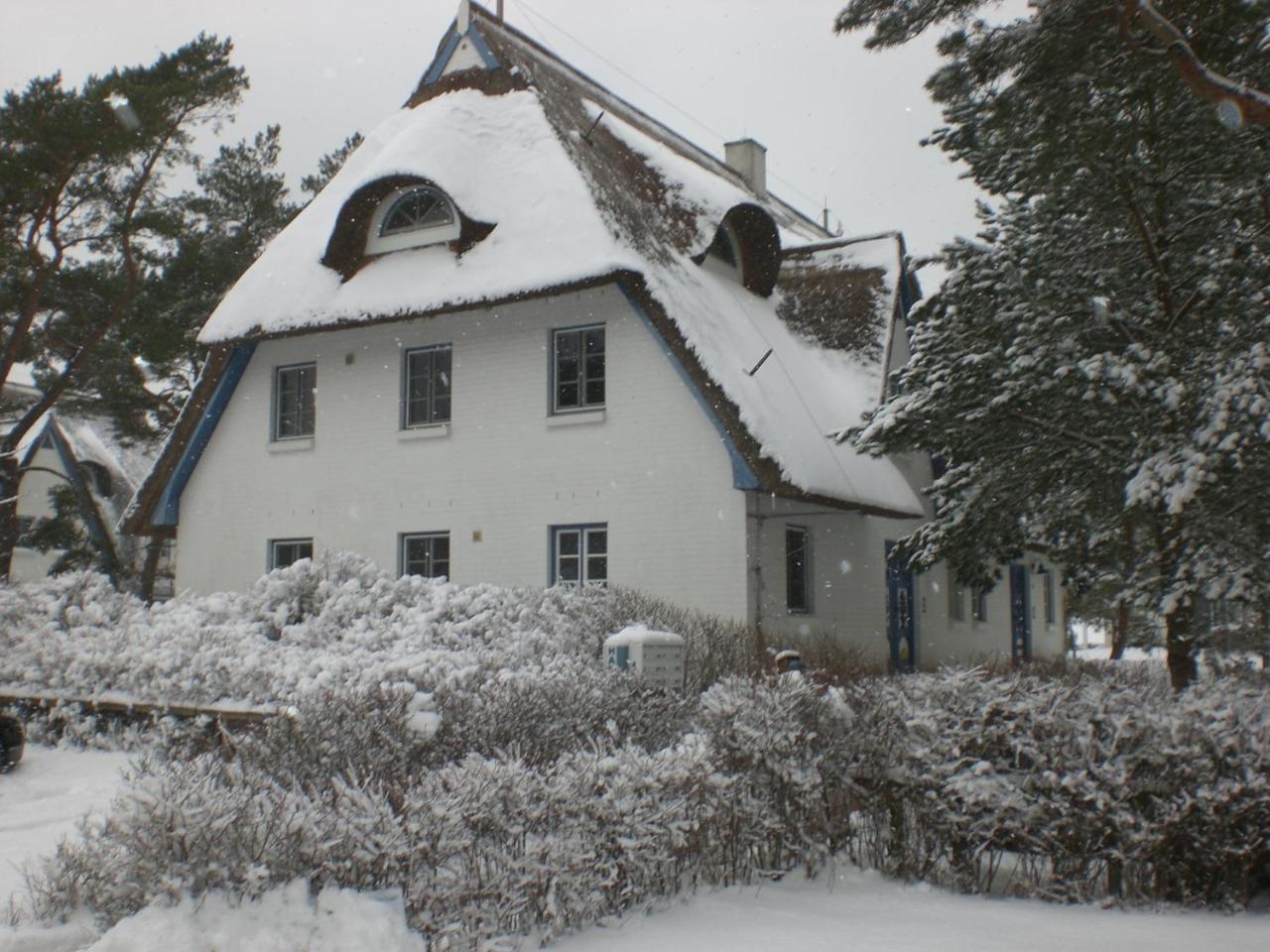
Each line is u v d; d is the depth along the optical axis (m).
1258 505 11.82
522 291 18.41
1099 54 9.74
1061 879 7.39
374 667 11.33
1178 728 7.23
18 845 8.05
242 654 12.45
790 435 17.53
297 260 21.91
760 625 17.09
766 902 7.13
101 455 47.81
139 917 5.50
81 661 13.03
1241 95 8.16
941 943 6.22
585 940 6.20
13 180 25.58
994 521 13.34
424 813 5.94
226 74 28.64
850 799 8.00
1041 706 7.59
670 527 17.92
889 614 21.55
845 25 9.95
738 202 21.11
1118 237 12.86
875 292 22.58
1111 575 14.98
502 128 21.73
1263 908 7.23
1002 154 12.64
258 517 21.88
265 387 22.12
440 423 20.14
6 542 29.00
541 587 18.84
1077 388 11.98
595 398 19.05
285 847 5.74
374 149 23.91
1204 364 11.71
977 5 9.70
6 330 29.03
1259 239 11.84
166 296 29.42
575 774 6.65
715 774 7.34
